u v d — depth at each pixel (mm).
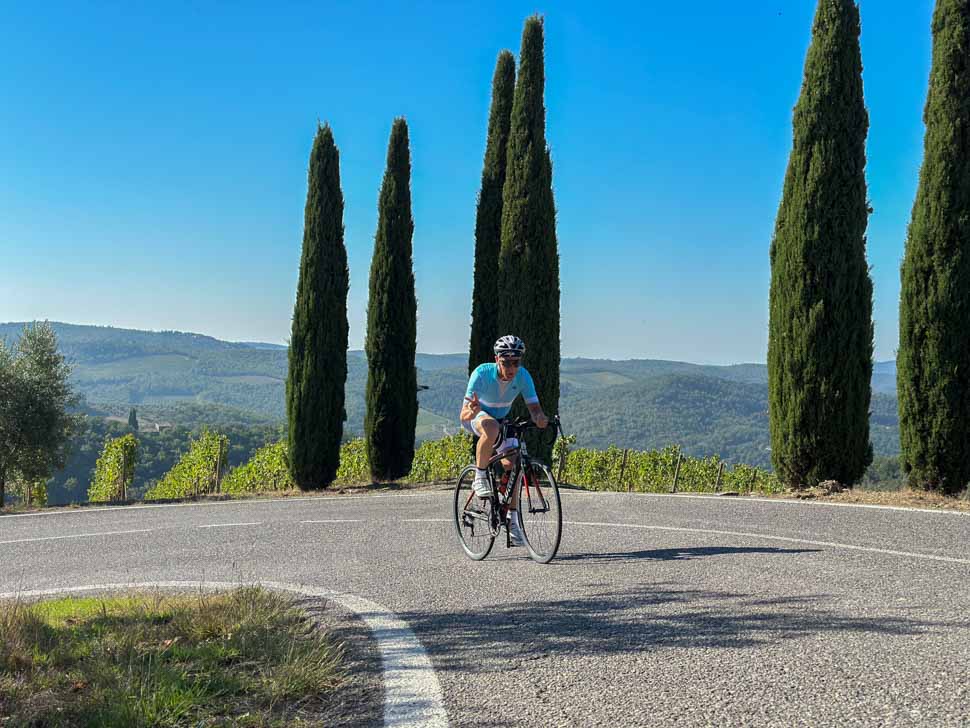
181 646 4852
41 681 4270
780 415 12453
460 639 4844
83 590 7547
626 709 3582
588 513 10438
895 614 4793
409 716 3656
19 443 24734
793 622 4734
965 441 10680
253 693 4039
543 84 17219
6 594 7629
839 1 12148
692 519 9375
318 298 19516
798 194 12219
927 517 8562
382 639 4953
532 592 6020
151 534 11539
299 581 7180
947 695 3516
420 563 7723
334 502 14922
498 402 7789
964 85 10648
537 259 16781
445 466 29938
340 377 19703
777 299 12516
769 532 8141
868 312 12141
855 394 12055
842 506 9805
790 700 3566
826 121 12078
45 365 25516
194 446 34062
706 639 4500
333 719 3682
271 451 32469
